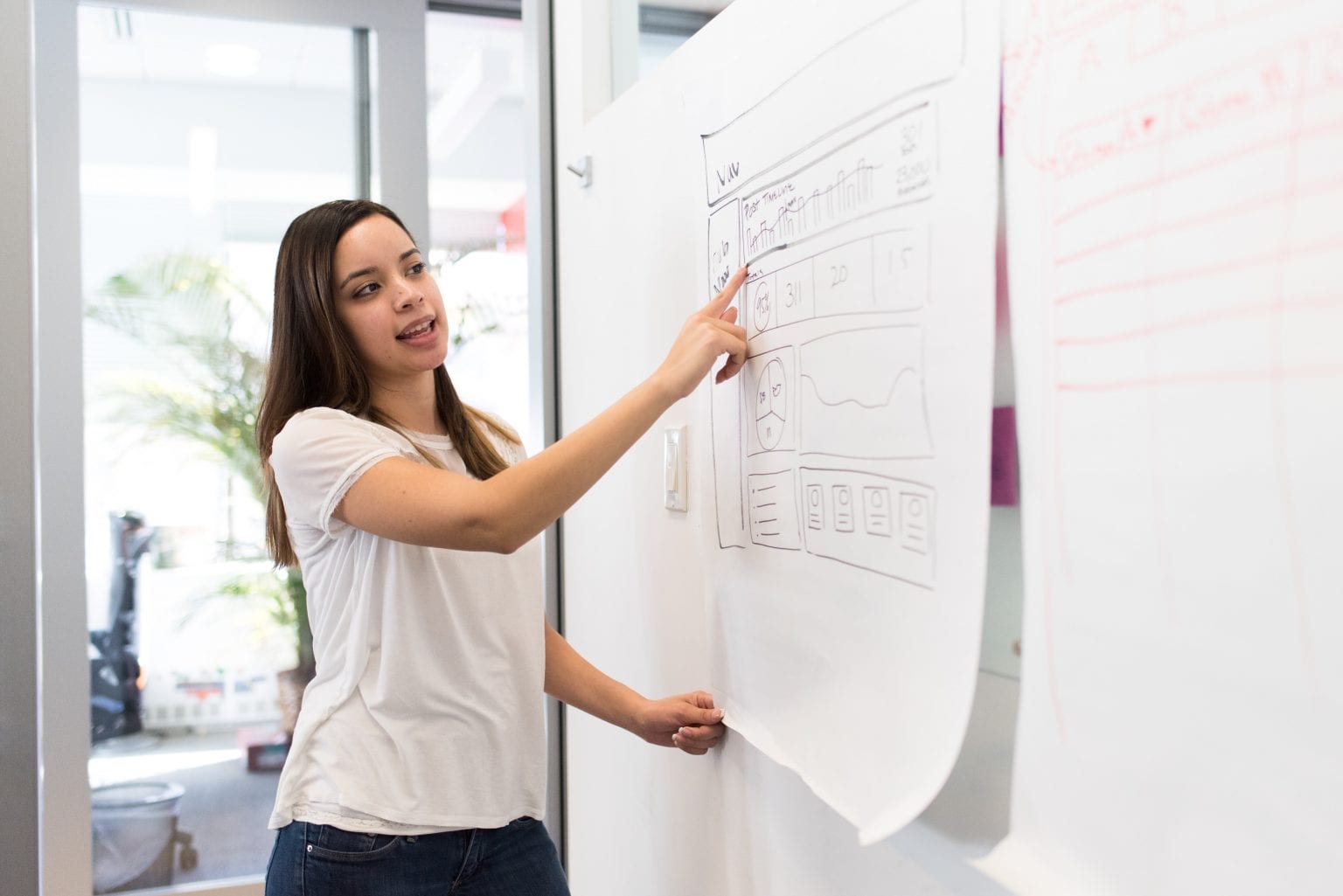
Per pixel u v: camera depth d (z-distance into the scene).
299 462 1.10
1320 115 0.45
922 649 0.74
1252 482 0.49
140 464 2.17
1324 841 0.46
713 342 1.02
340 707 1.17
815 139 0.89
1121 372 0.56
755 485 1.04
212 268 2.21
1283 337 0.47
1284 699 0.47
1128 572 0.56
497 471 1.35
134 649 2.18
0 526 1.74
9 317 1.75
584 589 1.70
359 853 1.11
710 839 1.22
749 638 1.07
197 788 2.22
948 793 0.76
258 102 2.23
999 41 0.65
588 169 1.61
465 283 3.18
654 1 1.69
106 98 2.14
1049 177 0.61
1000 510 0.70
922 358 0.74
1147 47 0.54
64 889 2.07
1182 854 0.54
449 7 2.80
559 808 1.90
